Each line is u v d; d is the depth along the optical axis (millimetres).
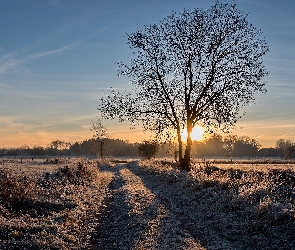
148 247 10703
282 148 159875
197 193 19922
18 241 10719
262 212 13375
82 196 20375
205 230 12875
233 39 32219
